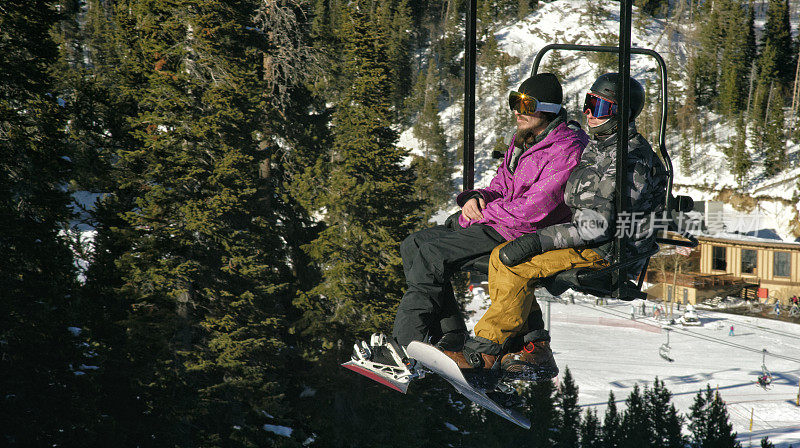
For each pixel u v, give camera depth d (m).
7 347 14.95
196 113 20.22
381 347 3.11
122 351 17.41
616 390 39.78
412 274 3.03
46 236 15.35
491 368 3.06
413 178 25.30
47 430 15.03
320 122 26.59
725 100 93.94
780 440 33.16
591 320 56.59
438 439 24.67
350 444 22.20
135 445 17.58
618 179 2.69
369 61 24.25
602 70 115.62
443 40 129.38
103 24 96.62
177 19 20.72
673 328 53.97
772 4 101.56
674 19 130.00
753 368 44.06
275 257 23.81
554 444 28.11
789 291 58.94
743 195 76.69
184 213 18.91
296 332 23.09
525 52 126.12
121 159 19.62
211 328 19.73
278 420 21.48
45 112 15.53
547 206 2.92
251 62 22.80
